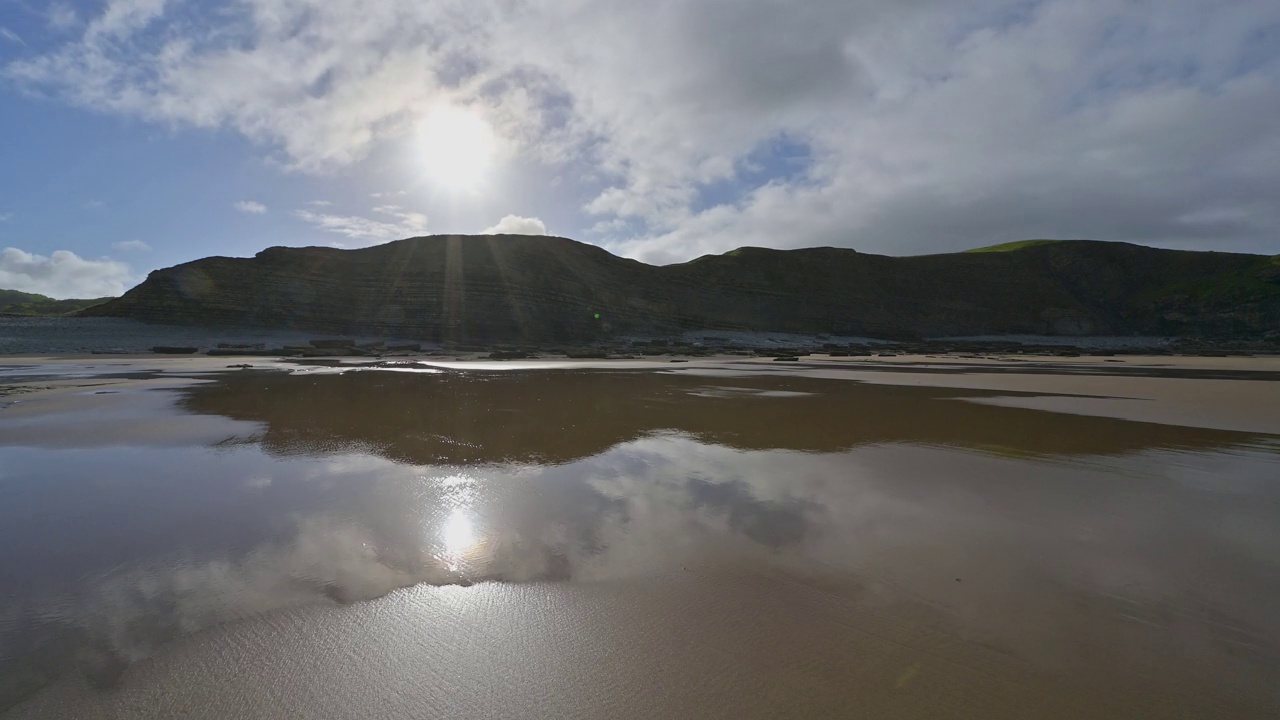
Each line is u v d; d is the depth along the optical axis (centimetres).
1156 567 456
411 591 407
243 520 559
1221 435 1029
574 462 813
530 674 312
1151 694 296
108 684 302
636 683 304
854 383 2164
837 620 368
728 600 396
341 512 583
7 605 388
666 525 550
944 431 1070
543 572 440
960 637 349
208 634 350
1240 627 364
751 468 782
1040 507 607
